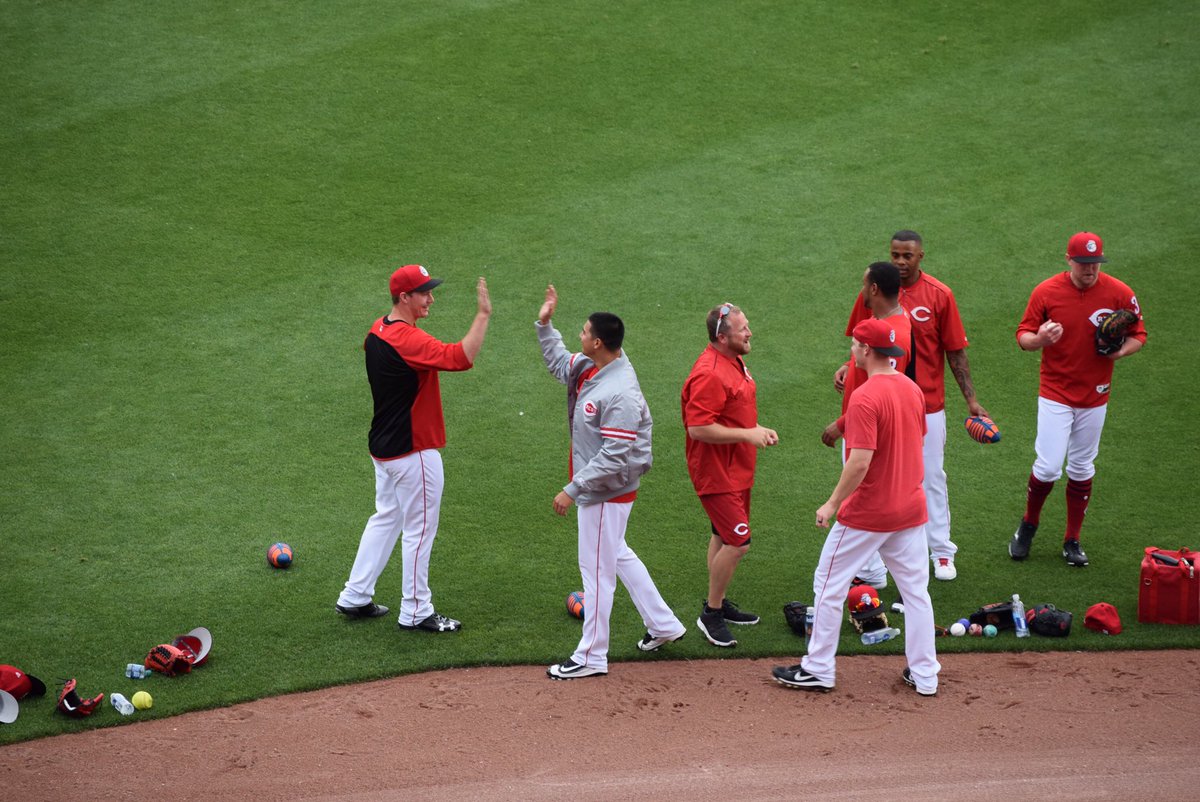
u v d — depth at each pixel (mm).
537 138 51188
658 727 22047
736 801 19297
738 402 24641
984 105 53781
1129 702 22781
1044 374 29094
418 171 48906
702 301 41844
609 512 23609
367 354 25359
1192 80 55031
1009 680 23906
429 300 25531
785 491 32719
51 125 50125
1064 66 56500
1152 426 35344
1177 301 41219
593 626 23938
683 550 30016
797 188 48344
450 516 31312
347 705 23156
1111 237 44938
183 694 23484
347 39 57219
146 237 44094
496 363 38719
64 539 29688
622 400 23203
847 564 22906
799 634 26156
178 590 27734
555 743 21438
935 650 25438
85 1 59344
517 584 28312
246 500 31719
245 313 40500
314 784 20062
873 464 22391
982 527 31312
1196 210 46406
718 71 55969
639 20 59406
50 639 25562
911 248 26766
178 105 51844
